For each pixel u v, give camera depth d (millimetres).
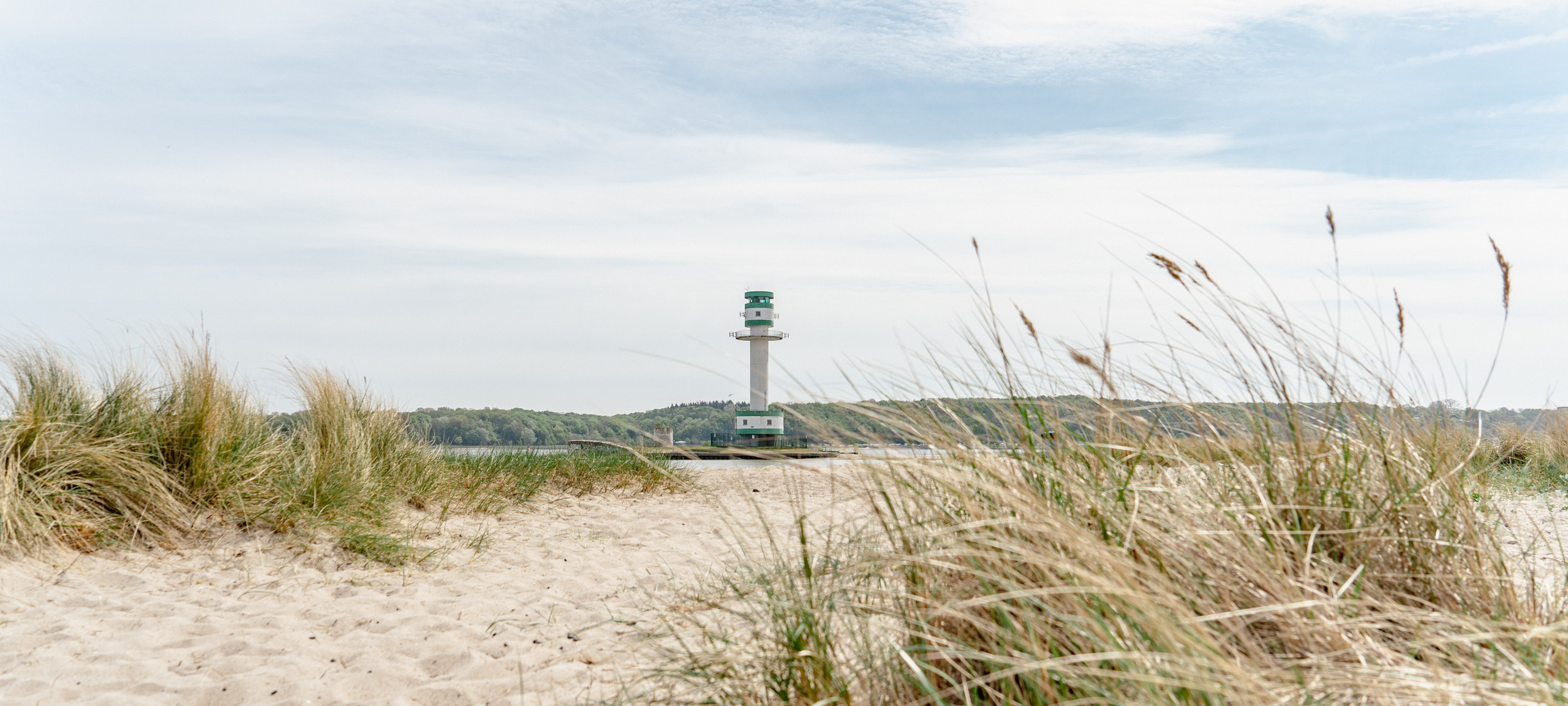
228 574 4875
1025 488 2156
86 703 2916
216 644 3582
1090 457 2482
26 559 4574
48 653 3424
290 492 5871
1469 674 1836
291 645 3600
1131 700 1644
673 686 2533
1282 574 2072
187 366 6094
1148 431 2623
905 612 2244
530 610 4211
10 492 4758
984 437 2504
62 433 5309
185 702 2969
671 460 8734
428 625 3904
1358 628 1966
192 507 5625
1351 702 1680
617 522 7453
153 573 4754
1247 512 2354
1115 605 1823
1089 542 1858
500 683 3031
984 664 2049
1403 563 2432
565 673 3102
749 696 2283
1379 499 2545
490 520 7312
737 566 3598
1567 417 8336
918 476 2447
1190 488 2561
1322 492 2504
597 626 3691
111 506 5293
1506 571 2436
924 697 2037
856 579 2439
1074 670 1714
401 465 7660
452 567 5395
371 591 4668
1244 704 1562
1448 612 2156
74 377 5770
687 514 7875
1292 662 1827
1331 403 2654
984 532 2121
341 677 3201
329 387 7359
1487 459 2902
